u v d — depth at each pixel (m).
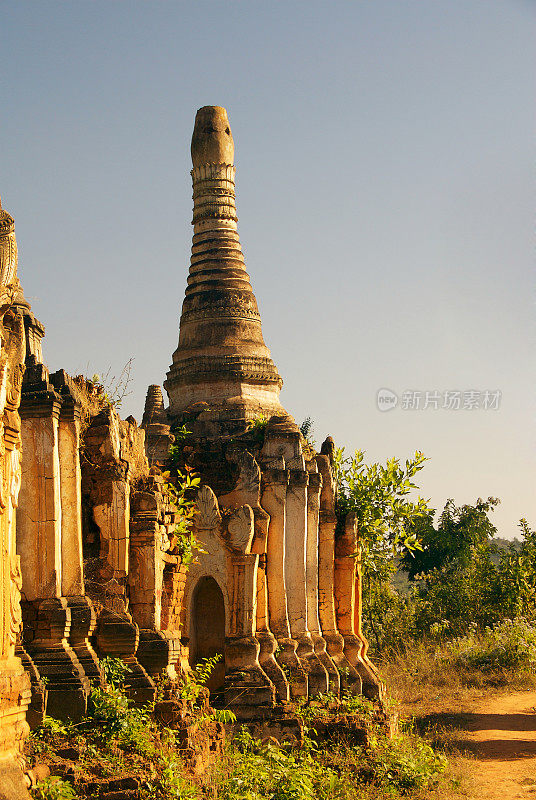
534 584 44.06
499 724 24.00
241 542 19.09
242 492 19.80
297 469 20.58
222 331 23.45
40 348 16.47
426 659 35.97
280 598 19.73
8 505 10.59
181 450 21.78
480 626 42.22
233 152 25.45
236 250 24.64
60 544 13.80
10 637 10.67
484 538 49.34
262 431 21.70
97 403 16.36
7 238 10.57
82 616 13.60
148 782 11.36
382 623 41.69
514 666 33.81
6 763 9.96
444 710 26.81
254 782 13.93
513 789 16.75
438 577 47.22
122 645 14.31
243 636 18.78
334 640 21.11
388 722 19.66
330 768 16.94
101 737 12.37
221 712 16.20
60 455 14.01
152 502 15.75
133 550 15.43
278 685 18.55
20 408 13.80
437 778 17.25
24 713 10.81
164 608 17.14
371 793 16.19
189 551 17.72
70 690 12.79
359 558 23.50
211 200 24.91
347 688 20.72
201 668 18.16
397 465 23.97
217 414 22.30
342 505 23.61
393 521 24.08
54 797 10.16
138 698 14.13
